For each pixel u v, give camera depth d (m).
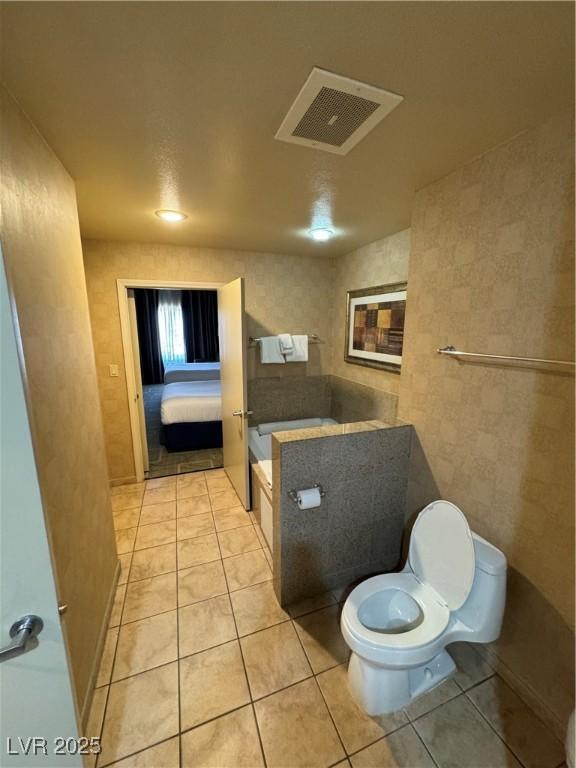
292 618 1.76
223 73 0.93
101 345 2.90
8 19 0.75
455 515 1.42
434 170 1.49
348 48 0.84
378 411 2.78
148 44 0.83
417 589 1.52
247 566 2.13
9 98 0.98
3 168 0.93
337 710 1.34
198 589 1.95
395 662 1.24
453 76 0.93
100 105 1.06
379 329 2.70
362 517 1.91
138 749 1.21
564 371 1.13
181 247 2.92
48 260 1.23
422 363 1.75
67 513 1.25
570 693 1.21
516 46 0.83
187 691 1.40
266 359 3.19
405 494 1.98
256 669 1.50
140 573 2.07
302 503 1.66
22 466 0.73
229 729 1.28
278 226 2.33
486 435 1.44
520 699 1.38
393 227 2.35
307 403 3.55
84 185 1.65
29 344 1.02
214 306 8.26
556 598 1.23
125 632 1.67
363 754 1.21
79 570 1.34
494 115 1.11
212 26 0.78
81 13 0.74
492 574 1.29
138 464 3.21
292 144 1.29
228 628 1.70
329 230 2.42
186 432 4.04
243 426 2.63
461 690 1.42
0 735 0.82
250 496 2.77
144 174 1.54
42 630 0.80
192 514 2.71
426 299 1.69
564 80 0.94
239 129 1.20
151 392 7.11
